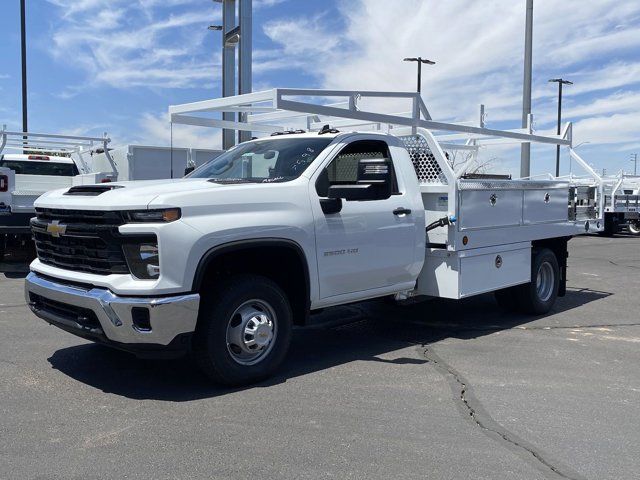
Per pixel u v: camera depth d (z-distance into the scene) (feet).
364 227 19.54
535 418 15.03
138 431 13.85
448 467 12.30
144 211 15.07
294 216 17.57
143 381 17.40
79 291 15.97
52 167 49.21
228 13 49.16
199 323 16.20
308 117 27.48
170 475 11.80
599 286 36.50
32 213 37.60
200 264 15.52
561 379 18.19
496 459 12.70
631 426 14.62
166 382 17.34
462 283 22.02
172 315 15.05
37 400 15.80
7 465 12.13
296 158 19.30
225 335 16.38
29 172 48.29
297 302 18.53
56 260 17.65
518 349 21.61
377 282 20.44
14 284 34.06
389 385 17.37
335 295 19.15
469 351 21.26
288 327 17.83
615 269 44.93
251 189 16.88
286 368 18.99
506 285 24.45
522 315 27.40
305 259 17.87
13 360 19.30
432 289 22.50
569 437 13.92
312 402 15.88
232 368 16.61
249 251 17.13
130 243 15.24
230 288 16.44
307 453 12.82
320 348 21.62
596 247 64.95
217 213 15.98
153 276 15.10
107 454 12.66
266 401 15.92
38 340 21.74
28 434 13.62
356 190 17.89
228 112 25.08
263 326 17.15
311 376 18.15
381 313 27.68
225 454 12.72
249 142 21.95
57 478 11.63
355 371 18.72
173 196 15.30
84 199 16.35
